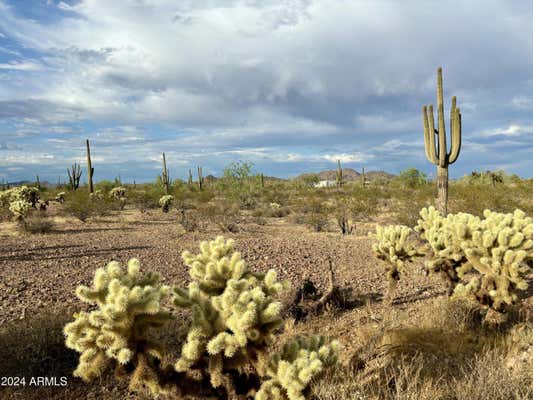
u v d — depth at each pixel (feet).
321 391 9.37
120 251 31.83
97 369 8.00
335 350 9.21
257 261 27.81
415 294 20.45
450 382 11.05
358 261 28.48
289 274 24.48
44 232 42.78
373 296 20.43
